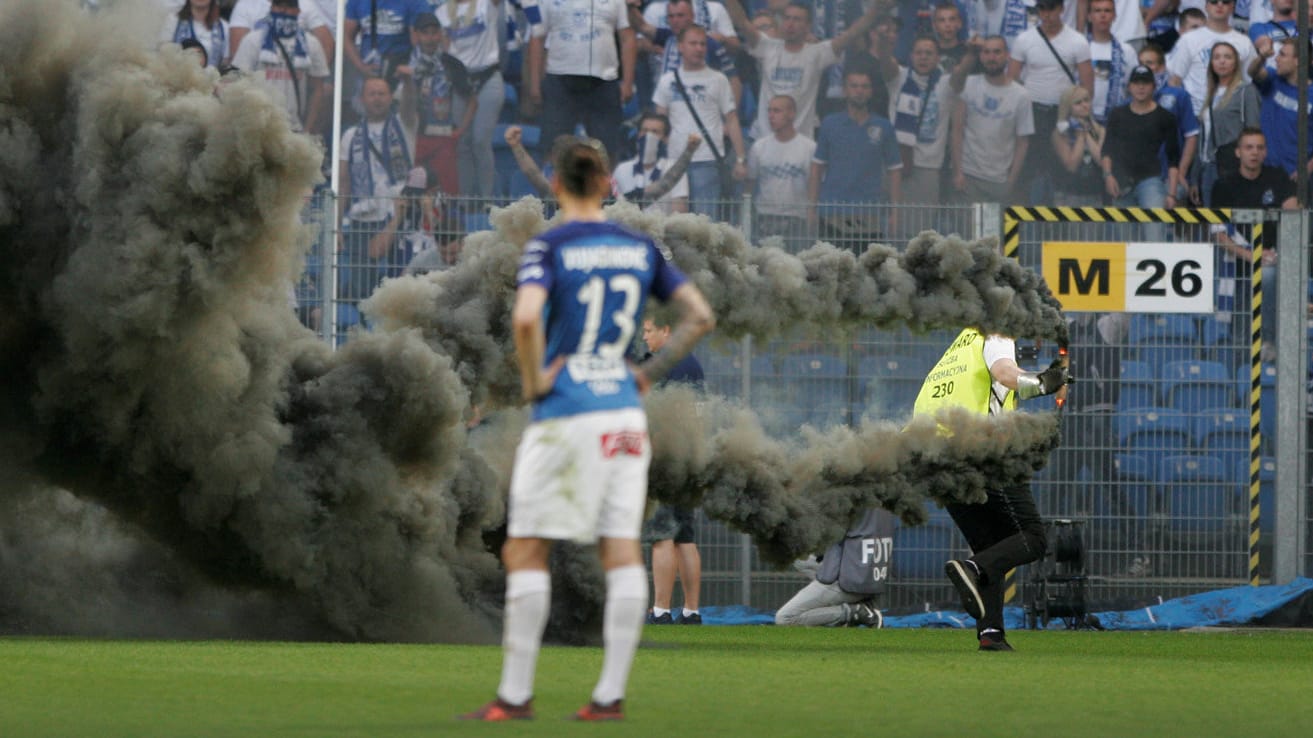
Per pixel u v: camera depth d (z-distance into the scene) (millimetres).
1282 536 55219
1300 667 29625
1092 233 55438
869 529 49781
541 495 16422
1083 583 52156
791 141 68062
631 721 16797
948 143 68062
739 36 67750
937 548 53844
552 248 16625
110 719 16641
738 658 29250
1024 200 68312
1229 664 30406
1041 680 24484
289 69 67062
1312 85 68375
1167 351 55250
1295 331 55344
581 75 67625
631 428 16562
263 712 17422
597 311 16641
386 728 15820
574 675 23625
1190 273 54750
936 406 37156
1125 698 21172
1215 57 67938
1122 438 55125
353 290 52281
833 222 54250
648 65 67875
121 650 27656
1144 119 68000
